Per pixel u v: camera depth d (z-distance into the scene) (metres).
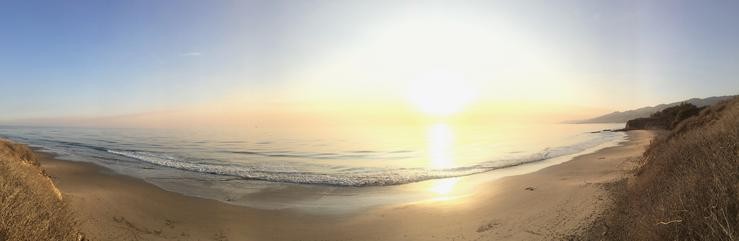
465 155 39.75
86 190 16.14
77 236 7.63
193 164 31.50
